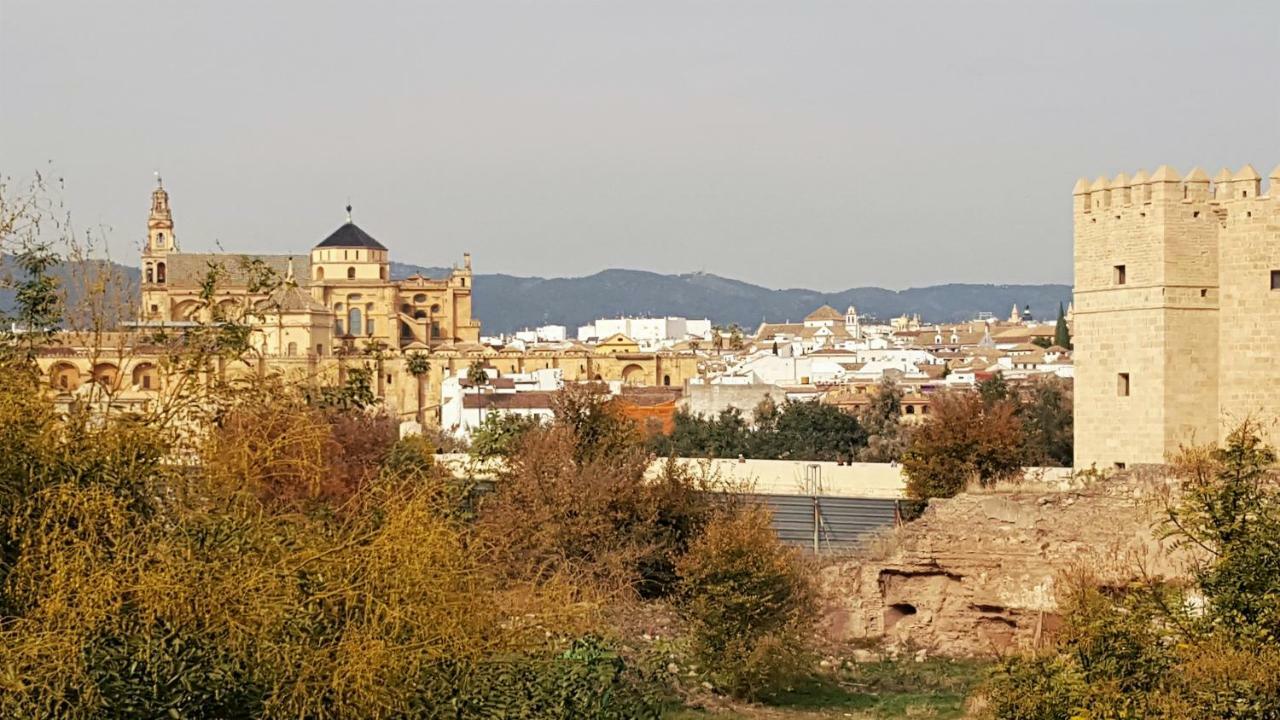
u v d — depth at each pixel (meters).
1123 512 48.47
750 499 67.44
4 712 22.19
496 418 76.25
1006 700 30.81
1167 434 61.00
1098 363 63.62
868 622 51.69
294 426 29.25
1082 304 64.38
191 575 24.22
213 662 23.97
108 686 23.02
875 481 74.75
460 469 67.56
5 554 24.70
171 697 23.45
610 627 41.25
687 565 47.78
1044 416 105.38
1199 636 29.14
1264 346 60.09
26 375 27.98
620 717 33.53
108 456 26.55
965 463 67.12
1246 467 34.03
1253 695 26.52
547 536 52.31
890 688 46.38
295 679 24.30
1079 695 28.73
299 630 24.66
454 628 25.78
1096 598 32.06
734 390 151.25
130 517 25.72
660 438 118.50
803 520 66.69
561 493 54.22
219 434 28.38
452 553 26.62
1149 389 61.53
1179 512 33.22
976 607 50.44
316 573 25.64
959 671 48.00
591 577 49.34
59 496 24.61
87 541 24.12
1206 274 61.28
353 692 24.38
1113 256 63.00
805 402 146.62
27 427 25.75
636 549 53.72
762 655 44.66
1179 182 61.03
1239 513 31.16
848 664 48.94
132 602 24.05
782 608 47.00
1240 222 60.47
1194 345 61.16
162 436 28.09
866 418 143.00
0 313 31.22
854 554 54.06
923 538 51.12
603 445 65.56
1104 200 63.31
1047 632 45.59
